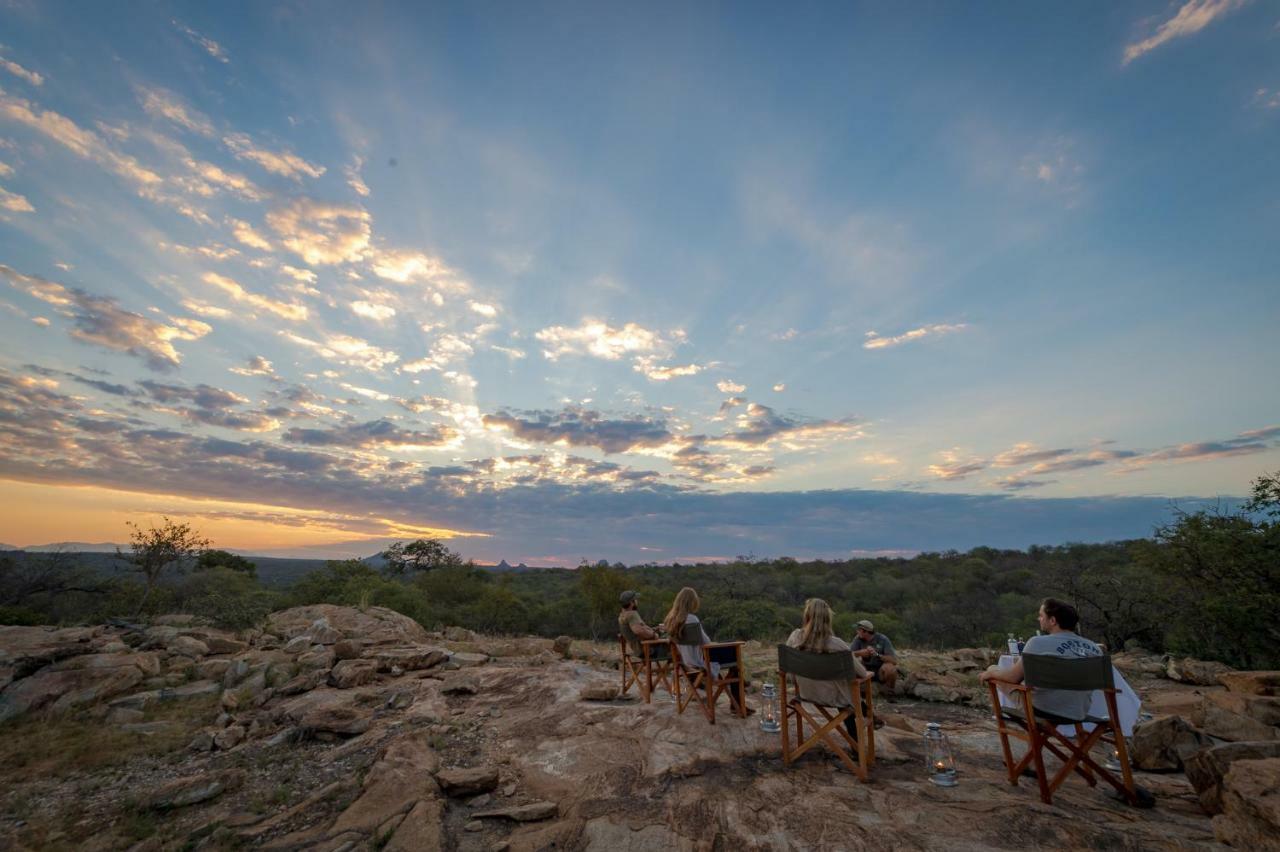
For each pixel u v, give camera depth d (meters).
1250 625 9.59
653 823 3.77
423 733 5.58
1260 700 5.52
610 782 4.43
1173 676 8.42
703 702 5.75
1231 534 9.98
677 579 53.56
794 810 3.78
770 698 5.48
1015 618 29.91
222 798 4.63
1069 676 3.67
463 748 5.39
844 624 31.62
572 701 6.57
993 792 3.94
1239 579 9.94
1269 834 2.92
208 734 6.01
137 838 4.03
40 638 8.38
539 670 8.23
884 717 6.07
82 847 3.92
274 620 11.80
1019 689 3.89
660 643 6.64
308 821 4.16
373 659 8.55
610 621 35.94
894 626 31.72
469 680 7.46
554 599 48.41
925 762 4.58
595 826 3.79
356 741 5.63
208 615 11.90
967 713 7.14
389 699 6.88
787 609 33.81
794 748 4.85
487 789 4.50
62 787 4.97
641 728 5.48
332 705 6.37
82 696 6.88
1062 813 3.56
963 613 32.34
